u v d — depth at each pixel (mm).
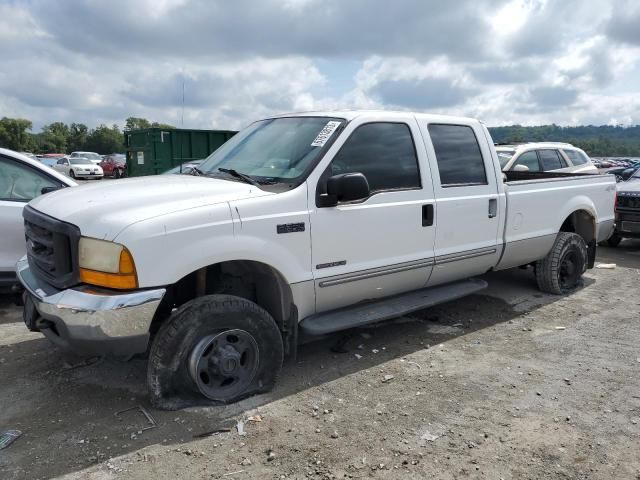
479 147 5281
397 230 4469
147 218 3246
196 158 16391
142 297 3174
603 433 3361
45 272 3611
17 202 5613
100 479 2852
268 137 4598
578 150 12398
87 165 36094
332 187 3799
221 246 3457
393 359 4500
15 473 2893
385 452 3141
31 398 3738
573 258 6586
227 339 3615
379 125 4492
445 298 4914
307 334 4027
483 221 5219
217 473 2922
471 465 3023
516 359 4523
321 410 3613
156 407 3496
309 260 3941
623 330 5246
